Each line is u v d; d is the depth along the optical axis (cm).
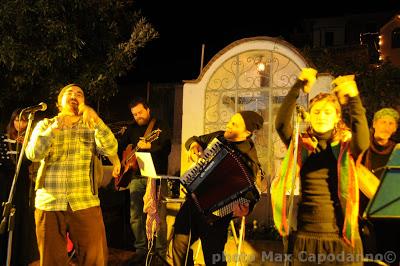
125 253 655
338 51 750
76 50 783
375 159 405
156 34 817
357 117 310
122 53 812
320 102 322
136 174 564
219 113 655
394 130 406
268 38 626
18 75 781
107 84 830
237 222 579
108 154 439
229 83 657
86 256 426
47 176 423
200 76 662
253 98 647
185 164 633
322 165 317
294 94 328
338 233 309
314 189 316
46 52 763
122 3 853
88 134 434
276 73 637
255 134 644
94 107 884
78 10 821
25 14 759
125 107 1113
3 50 743
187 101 664
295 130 331
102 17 831
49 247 418
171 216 591
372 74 675
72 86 437
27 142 485
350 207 306
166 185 567
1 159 536
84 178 429
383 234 404
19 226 542
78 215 420
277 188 332
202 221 427
